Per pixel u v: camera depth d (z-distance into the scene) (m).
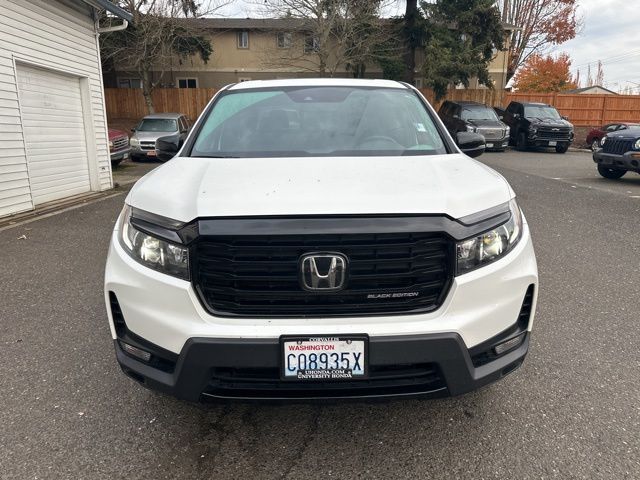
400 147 3.17
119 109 29.62
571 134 20.02
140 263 2.30
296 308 2.15
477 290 2.21
